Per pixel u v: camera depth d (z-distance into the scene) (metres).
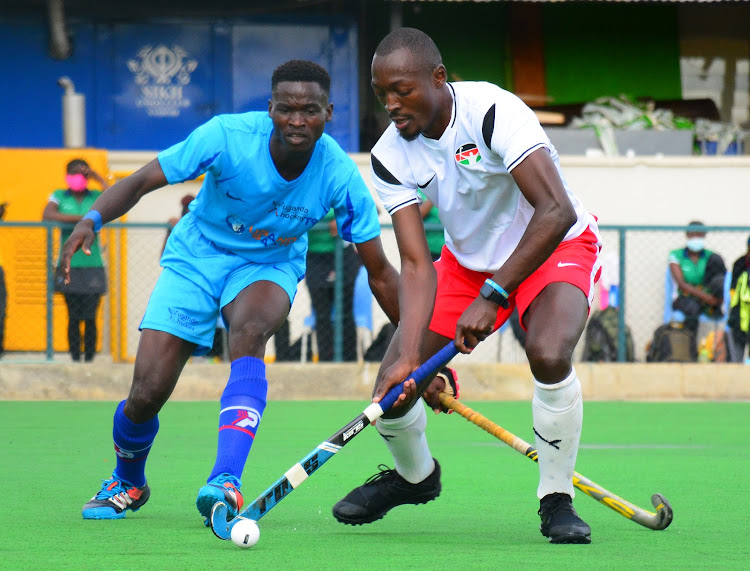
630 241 44.56
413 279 15.78
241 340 16.00
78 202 41.16
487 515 18.06
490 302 14.59
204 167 16.36
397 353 15.73
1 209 44.78
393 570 13.12
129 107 53.59
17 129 53.22
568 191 16.20
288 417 35.31
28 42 53.19
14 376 40.81
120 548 14.54
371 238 17.11
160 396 16.64
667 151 53.16
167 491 20.45
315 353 42.66
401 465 16.67
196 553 14.18
